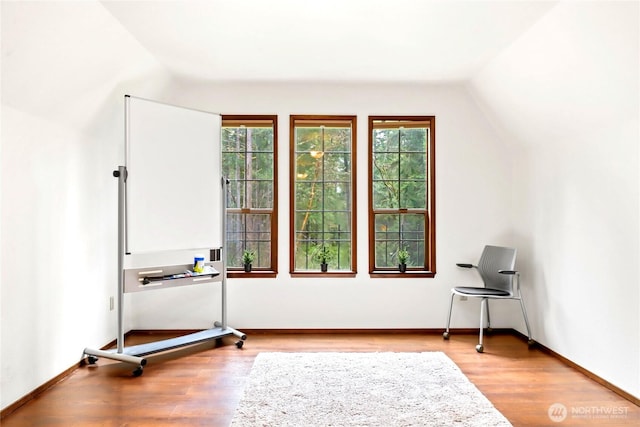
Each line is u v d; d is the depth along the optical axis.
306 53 3.40
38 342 2.73
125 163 3.23
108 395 2.68
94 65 2.89
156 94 3.96
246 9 2.67
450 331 4.21
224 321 3.91
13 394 2.49
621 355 2.71
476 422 2.29
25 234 2.62
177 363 3.29
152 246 3.38
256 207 4.29
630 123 2.63
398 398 2.60
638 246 2.57
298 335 4.10
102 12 2.61
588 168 3.05
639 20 2.16
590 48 2.55
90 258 3.39
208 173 3.77
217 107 4.20
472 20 2.80
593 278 2.99
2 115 2.43
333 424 2.26
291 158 4.22
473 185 4.25
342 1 2.58
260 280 4.18
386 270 4.29
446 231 4.23
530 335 3.75
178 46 3.24
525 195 4.01
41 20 2.25
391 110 4.23
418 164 4.29
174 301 4.16
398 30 2.98
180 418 2.36
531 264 3.89
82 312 3.27
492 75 3.66
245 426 2.24
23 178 2.61
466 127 4.25
